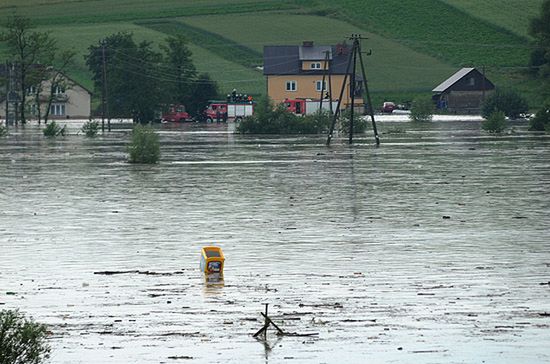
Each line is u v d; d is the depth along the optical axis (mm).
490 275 73125
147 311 63438
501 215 102375
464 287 69312
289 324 60531
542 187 126125
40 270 76000
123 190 125375
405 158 170250
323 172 146125
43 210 107750
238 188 126688
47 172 148875
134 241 88500
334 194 120125
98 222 99188
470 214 103188
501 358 54250
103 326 60094
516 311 62844
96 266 77438
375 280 71750
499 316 61750
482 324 60094
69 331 59062
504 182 131750
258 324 60500
